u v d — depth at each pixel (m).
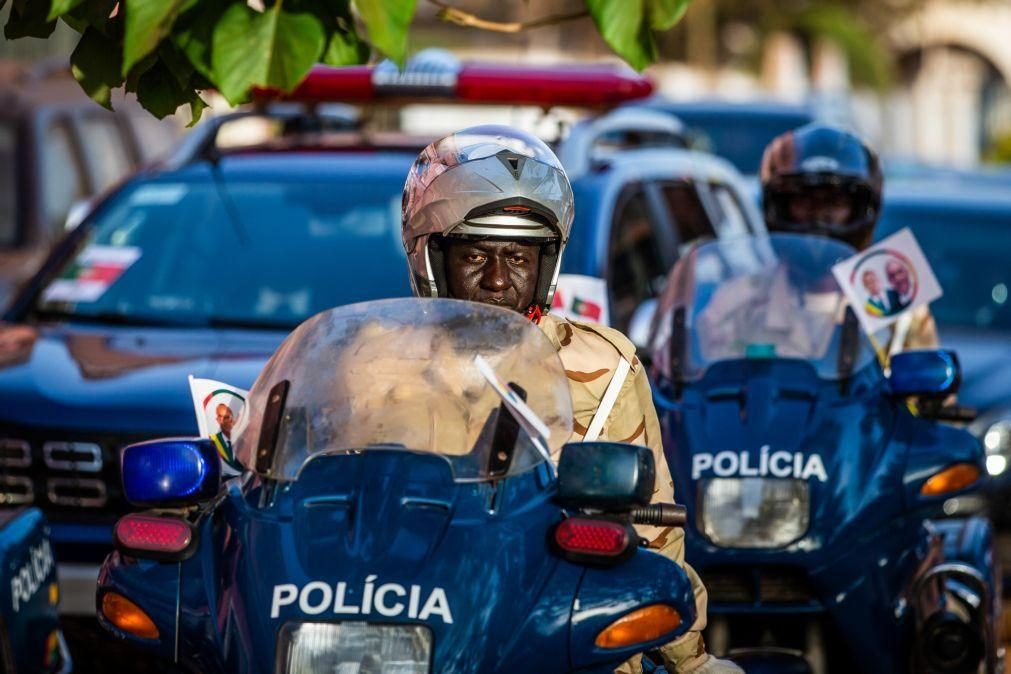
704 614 5.85
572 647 4.80
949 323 15.68
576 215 11.15
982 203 17.25
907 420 8.30
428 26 45.06
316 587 4.72
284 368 5.45
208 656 4.88
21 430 9.32
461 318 5.44
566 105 11.52
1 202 17.22
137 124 19.72
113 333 10.50
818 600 7.96
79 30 5.04
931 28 64.81
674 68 51.28
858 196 10.06
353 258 10.91
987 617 8.16
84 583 9.09
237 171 11.73
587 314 8.86
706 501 7.95
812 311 8.72
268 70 4.47
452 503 4.98
